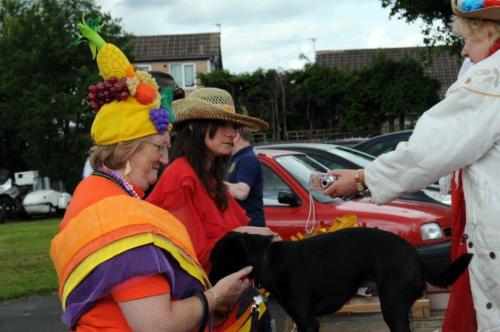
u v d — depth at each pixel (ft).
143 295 8.11
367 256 12.37
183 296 8.84
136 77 8.91
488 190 9.72
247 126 13.47
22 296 28.94
